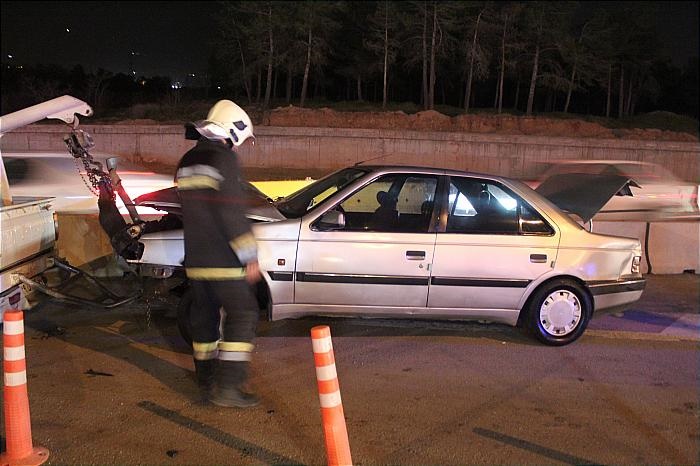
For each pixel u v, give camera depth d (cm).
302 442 376
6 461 337
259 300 548
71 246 723
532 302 558
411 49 3872
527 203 559
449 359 530
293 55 3872
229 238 374
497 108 4191
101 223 545
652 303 747
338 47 4175
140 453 358
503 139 3162
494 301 548
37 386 445
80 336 554
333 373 300
